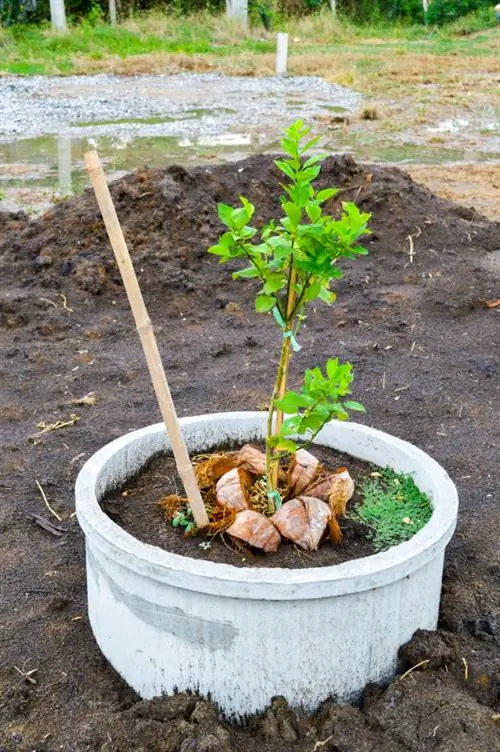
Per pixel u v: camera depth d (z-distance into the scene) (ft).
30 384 16.51
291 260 8.32
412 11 136.98
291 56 89.04
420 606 8.50
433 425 14.90
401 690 8.14
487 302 20.17
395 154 43.34
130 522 9.51
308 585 7.53
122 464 10.24
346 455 10.91
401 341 18.49
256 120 53.78
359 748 7.63
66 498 12.58
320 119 53.83
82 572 10.81
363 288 21.17
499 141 47.65
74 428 14.69
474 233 24.13
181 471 8.92
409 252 23.04
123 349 18.34
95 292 20.63
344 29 114.83
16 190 34.47
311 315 20.03
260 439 11.09
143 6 119.75
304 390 8.64
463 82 71.31
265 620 7.71
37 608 10.11
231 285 21.48
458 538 11.48
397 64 82.28
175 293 20.75
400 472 10.34
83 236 22.56
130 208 23.31
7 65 79.66
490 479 13.08
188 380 16.66
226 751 7.61
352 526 9.34
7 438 14.38
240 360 17.66
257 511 9.36
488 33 116.06
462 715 7.85
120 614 8.45
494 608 9.91
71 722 8.36
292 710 8.13
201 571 7.61
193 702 8.14
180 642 8.03
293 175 8.12
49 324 19.19
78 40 92.79
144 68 79.05
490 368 17.12
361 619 7.94
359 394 16.05
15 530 11.74
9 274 21.70
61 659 9.23
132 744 7.83
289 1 126.41
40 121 53.72
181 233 22.90
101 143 46.24
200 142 46.34
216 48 94.07
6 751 8.05
